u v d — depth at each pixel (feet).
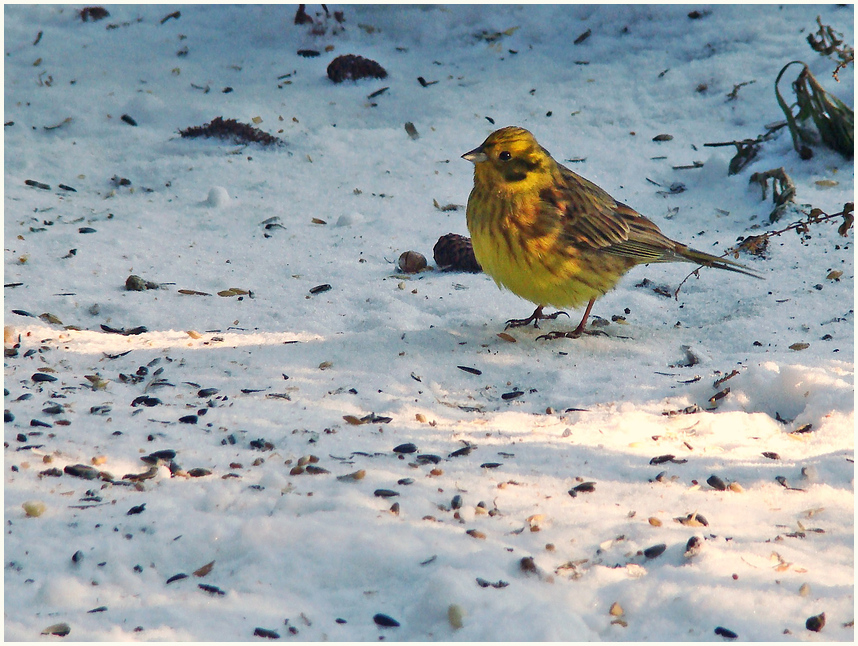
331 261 48.34
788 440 28.25
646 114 65.36
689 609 19.12
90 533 21.86
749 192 54.85
